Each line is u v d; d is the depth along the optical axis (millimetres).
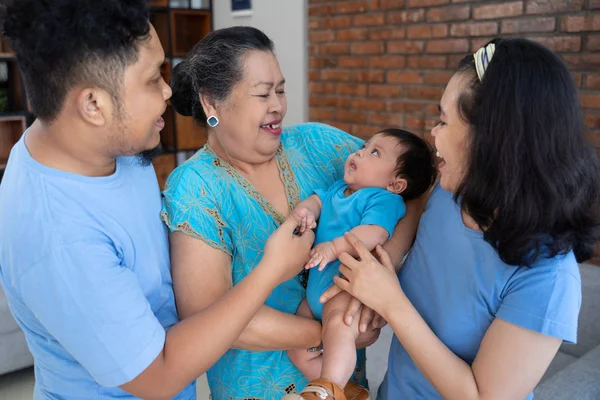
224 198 1245
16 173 928
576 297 903
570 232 885
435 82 3402
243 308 989
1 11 824
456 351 1029
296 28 4188
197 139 5008
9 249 886
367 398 1254
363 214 1271
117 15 840
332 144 1466
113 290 884
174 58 4773
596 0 2645
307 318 1245
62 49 812
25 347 2553
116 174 1010
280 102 1256
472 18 3146
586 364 1803
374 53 3709
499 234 904
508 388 913
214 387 1370
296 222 1154
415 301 1116
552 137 848
